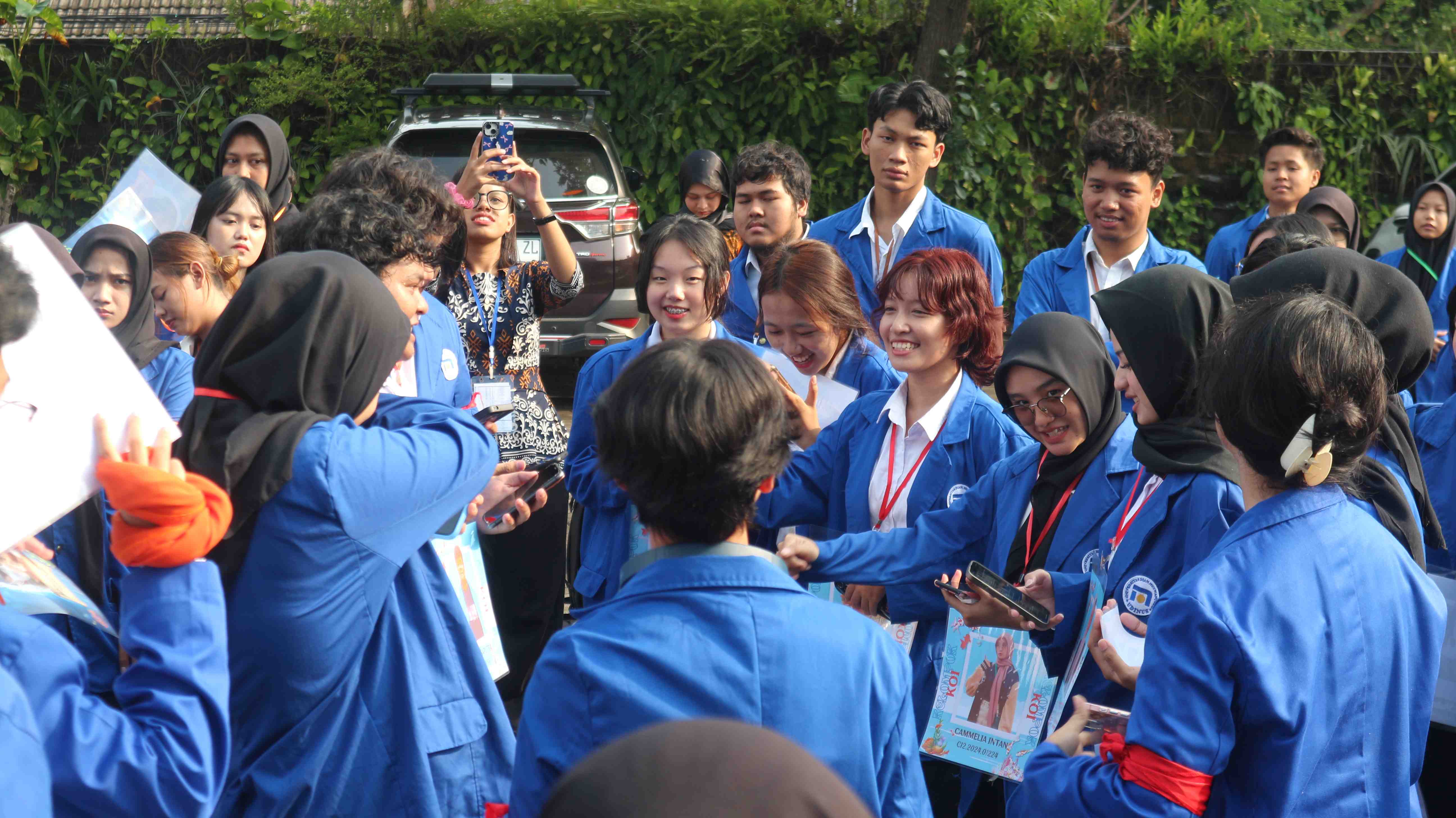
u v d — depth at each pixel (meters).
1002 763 2.43
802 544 2.62
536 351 4.21
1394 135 10.19
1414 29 11.02
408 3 10.79
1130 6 11.08
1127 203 4.65
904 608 2.78
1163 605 1.69
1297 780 1.65
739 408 1.62
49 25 10.27
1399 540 2.07
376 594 1.91
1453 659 2.44
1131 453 2.46
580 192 8.31
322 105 10.52
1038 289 5.00
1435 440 3.34
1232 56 10.04
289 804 1.88
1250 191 10.34
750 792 0.73
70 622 1.91
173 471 1.55
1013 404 2.57
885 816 1.67
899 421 3.03
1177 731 1.61
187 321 3.35
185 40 10.66
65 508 1.50
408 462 1.91
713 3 10.22
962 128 9.81
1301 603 1.67
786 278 3.32
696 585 1.63
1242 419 1.73
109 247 2.99
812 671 1.60
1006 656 2.49
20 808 1.29
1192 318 2.23
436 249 2.56
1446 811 2.86
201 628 1.57
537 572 4.03
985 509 2.74
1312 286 2.28
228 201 3.93
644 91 10.35
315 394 1.88
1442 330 5.48
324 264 1.90
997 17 10.09
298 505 1.79
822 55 10.30
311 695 1.88
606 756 0.77
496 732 2.09
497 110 8.50
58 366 1.50
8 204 10.58
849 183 10.32
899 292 2.96
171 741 1.48
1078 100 10.27
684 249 3.37
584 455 3.37
